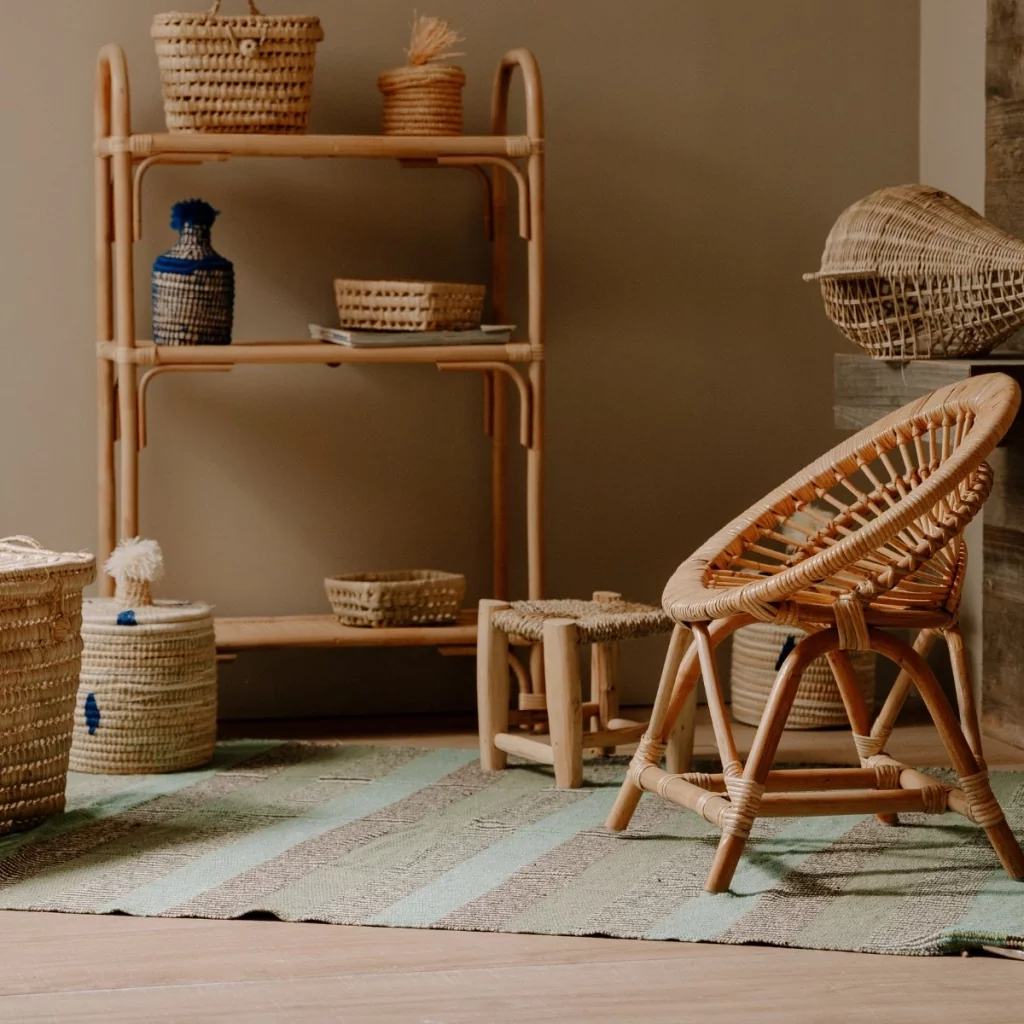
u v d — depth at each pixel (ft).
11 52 13.61
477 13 14.37
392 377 14.47
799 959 8.43
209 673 12.51
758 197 14.94
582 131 14.60
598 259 14.73
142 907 9.18
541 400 13.33
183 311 12.89
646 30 14.64
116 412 13.58
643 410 14.92
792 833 10.60
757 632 14.12
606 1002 7.87
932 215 11.59
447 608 13.67
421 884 9.57
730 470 15.10
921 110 15.11
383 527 14.58
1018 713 13.21
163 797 11.57
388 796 11.59
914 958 8.44
